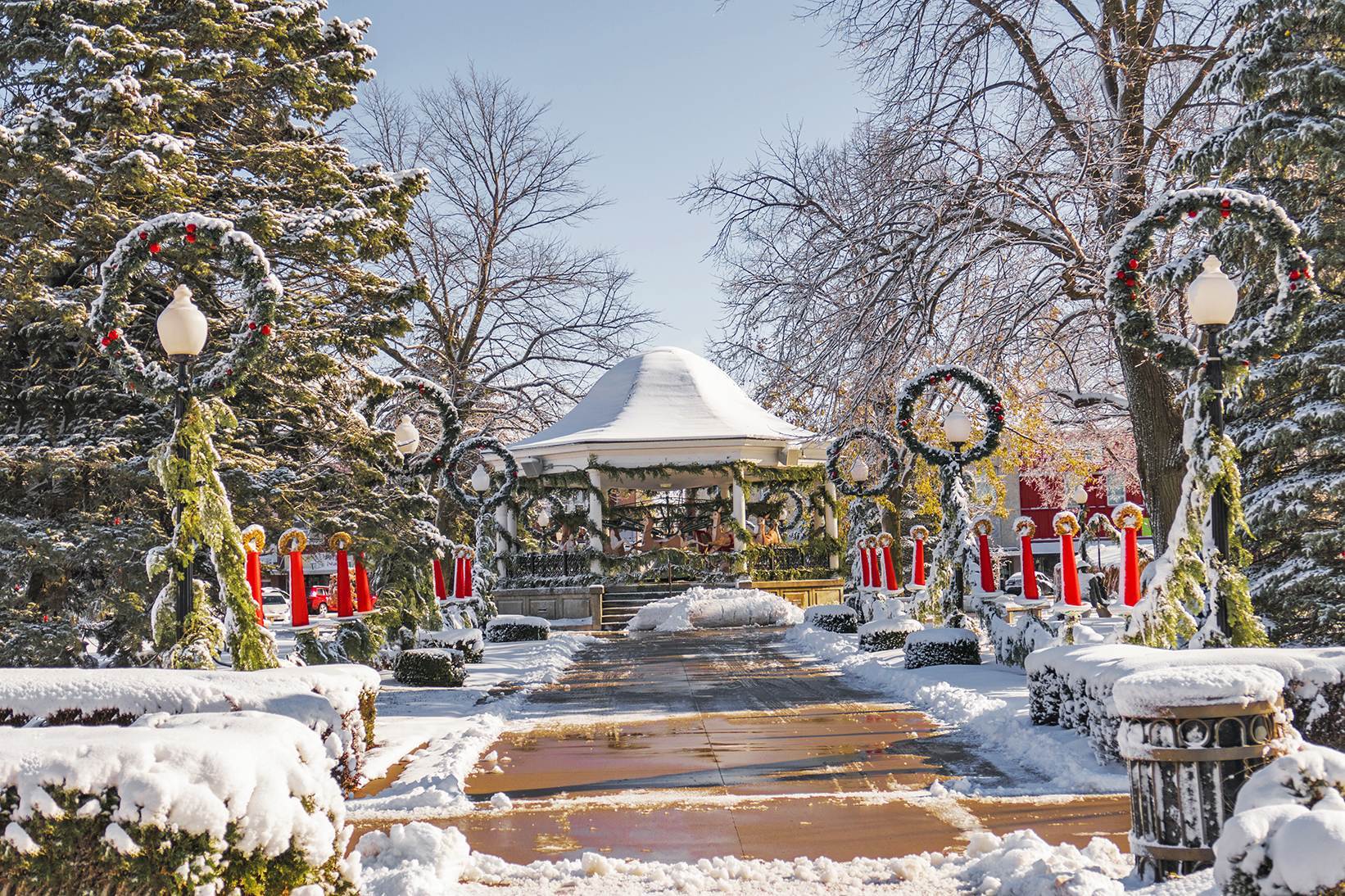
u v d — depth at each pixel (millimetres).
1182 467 15273
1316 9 13062
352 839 6730
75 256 14227
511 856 6312
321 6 17359
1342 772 4203
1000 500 30234
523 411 38938
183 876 3711
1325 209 13703
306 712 6918
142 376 9023
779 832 6656
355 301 17000
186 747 3889
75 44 13750
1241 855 3893
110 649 14398
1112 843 5824
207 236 8992
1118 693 5191
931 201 17281
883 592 21109
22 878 3697
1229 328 14172
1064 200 16547
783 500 32375
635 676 16875
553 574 30922
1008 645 14156
